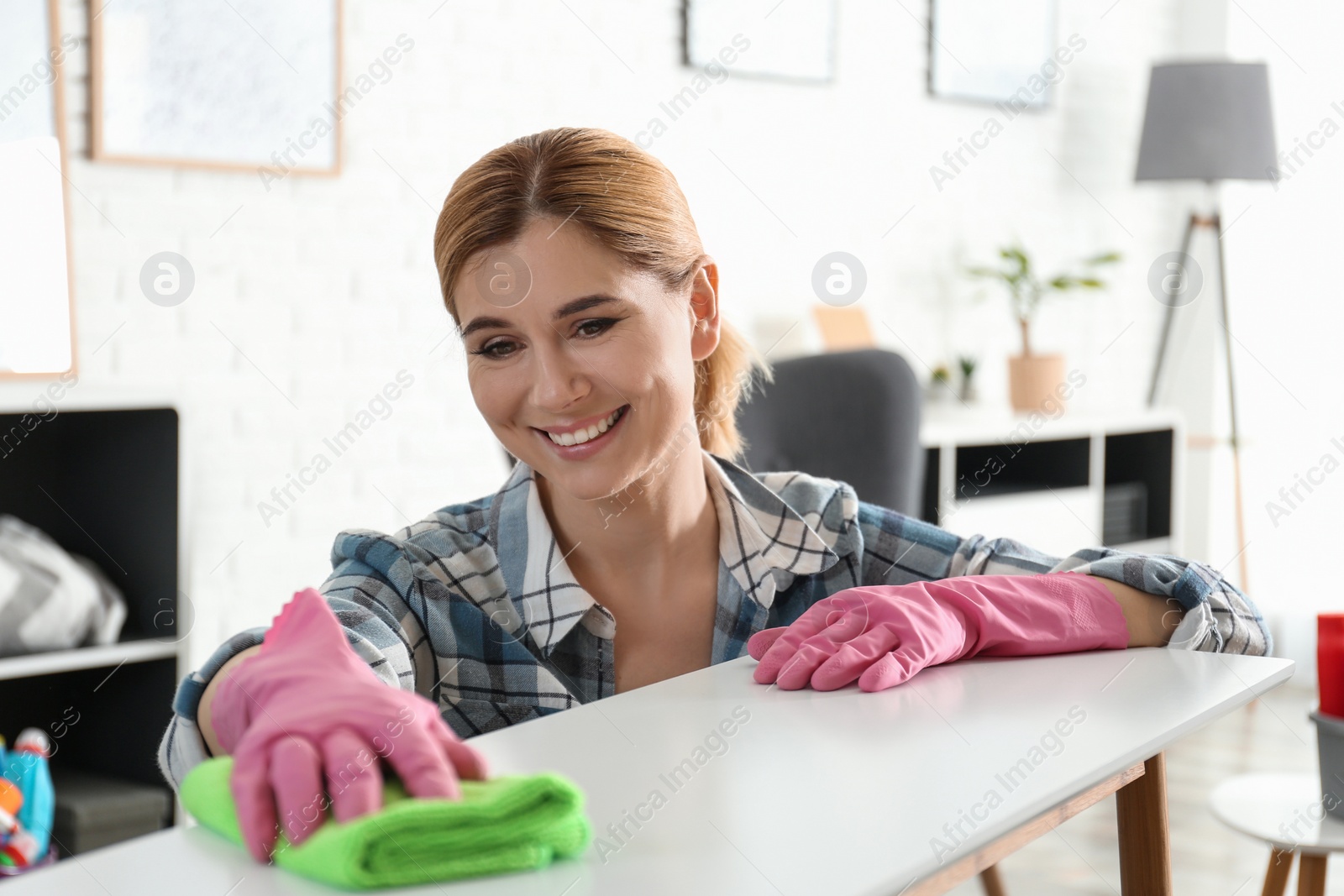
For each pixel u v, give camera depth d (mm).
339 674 697
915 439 2256
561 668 1135
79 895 550
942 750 754
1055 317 4125
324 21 2660
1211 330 4250
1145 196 4367
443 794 615
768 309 3402
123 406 2082
